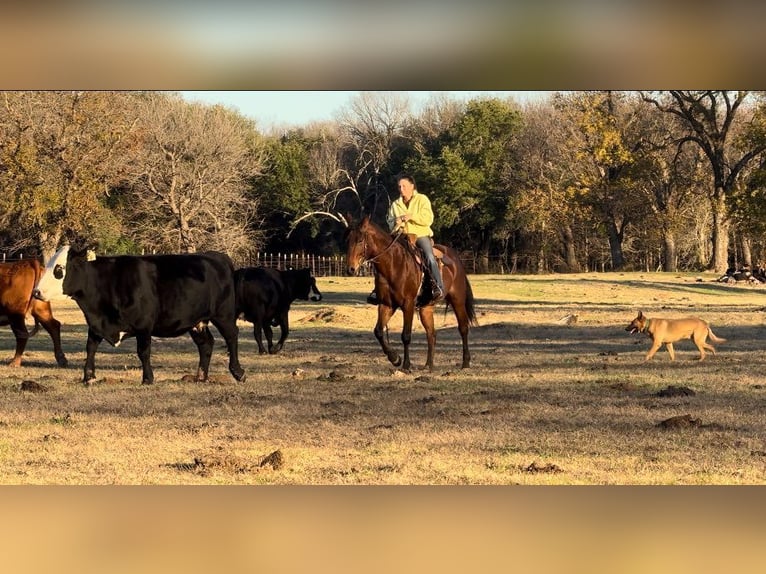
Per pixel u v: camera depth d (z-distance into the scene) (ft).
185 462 29.40
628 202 214.28
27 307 56.54
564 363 57.52
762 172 146.92
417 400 41.04
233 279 49.06
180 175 192.85
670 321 58.39
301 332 89.04
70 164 162.81
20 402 40.96
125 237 194.29
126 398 42.19
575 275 183.52
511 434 33.12
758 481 27.07
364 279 178.19
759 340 74.38
